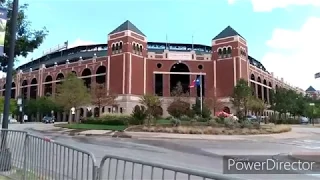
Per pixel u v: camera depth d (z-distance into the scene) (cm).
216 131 3244
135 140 2477
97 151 1623
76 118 7162
